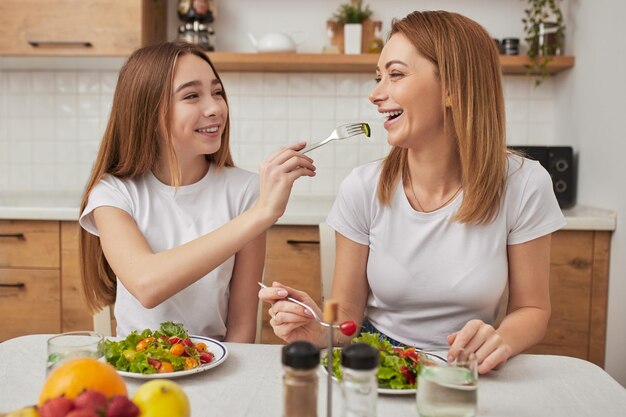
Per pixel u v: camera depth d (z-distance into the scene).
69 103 2.93
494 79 1.27
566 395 0.93
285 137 2.93
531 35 2.83
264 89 2.91
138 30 2.54
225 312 1.45
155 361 0.96
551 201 1.32
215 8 2.80
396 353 0.99
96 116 2.93
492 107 1.26
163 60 1.34
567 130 2.72
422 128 1.26
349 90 2.91
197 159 1.46
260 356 1.08
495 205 1.28
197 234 1.41
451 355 0.83
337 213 1.43
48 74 2.91
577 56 2.61
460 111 1.24
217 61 2.64
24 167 2.96
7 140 2.95
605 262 2.27
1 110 2.94
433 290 1.32
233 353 1.10
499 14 2.85
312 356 0.67
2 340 2.40
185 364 0.98
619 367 2.17
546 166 2.55
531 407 0.88
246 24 2.90
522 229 1.30
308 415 0.68
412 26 1.26
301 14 2.89
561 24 2.71
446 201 1.34
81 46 2.55
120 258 1.24
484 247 1.29
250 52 2.89
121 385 0.71
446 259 1.30
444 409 0.77
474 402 0.77
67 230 2.35
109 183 1.40
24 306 2.38
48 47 2.56
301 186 2.95
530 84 2.89
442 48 1.23
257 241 1.45
